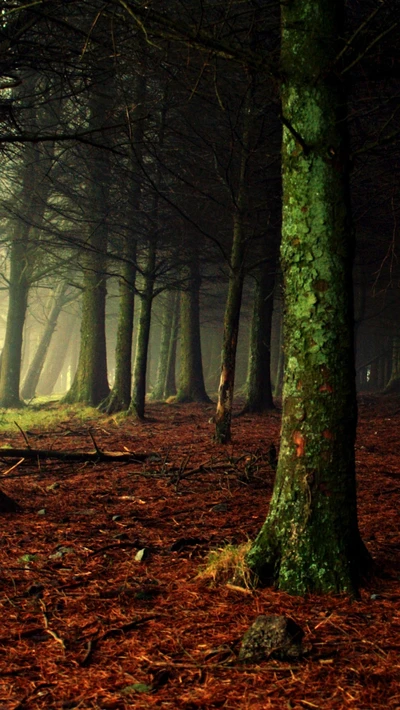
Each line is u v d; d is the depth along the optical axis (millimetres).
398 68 5520
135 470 10562
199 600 4586
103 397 25188
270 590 4762
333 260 4930
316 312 4918
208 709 3064
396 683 3312
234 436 15820
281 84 5266
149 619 4219
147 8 5359
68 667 3506
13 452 10055
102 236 21875
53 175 18797
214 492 8867
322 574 4738
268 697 3180
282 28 5258
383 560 5480
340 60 5055
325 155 5004
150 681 3344
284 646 3639
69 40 7719
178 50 7355
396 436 16172
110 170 17281
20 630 4008
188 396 28641
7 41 7141
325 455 4883
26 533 6512
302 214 5004
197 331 28953
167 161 15828
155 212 18062
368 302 33781
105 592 4738
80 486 9258
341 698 3168
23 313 27000
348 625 4105
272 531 4992
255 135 13578
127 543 6062
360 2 7699
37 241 19562
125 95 8844
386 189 11352
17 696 3172
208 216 17344
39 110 15086
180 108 13977
